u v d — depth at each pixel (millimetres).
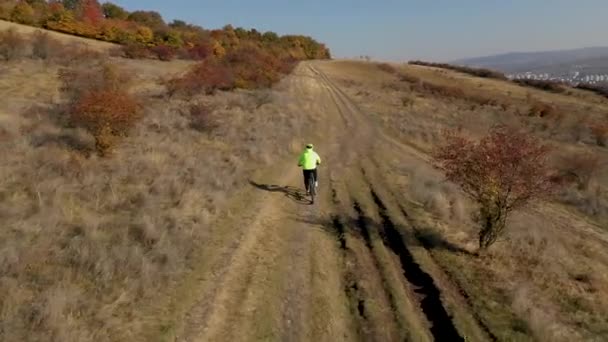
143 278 7883
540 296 8695
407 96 51719
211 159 16422
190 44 70250
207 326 7090
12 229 9273
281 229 11484
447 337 7434
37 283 7492
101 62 35500
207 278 8492
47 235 9070
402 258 10344
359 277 9250
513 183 9805
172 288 7969
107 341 6375
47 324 6340
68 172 13117
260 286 8484
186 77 32375
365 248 10773
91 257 8242
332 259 10164
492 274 9406
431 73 88062
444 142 26578
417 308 8320
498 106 54219
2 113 20016
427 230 11789
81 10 73312
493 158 9867
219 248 9805
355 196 14945
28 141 15773
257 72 43062
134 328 6777
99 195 11727
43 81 28812
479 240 11141
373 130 29672
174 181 13078
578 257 11562
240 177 15094
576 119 46344
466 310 8000
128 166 14312
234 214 11945
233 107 29359
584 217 15961
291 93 42906
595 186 20531
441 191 15234
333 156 21359
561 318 7996
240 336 6996
